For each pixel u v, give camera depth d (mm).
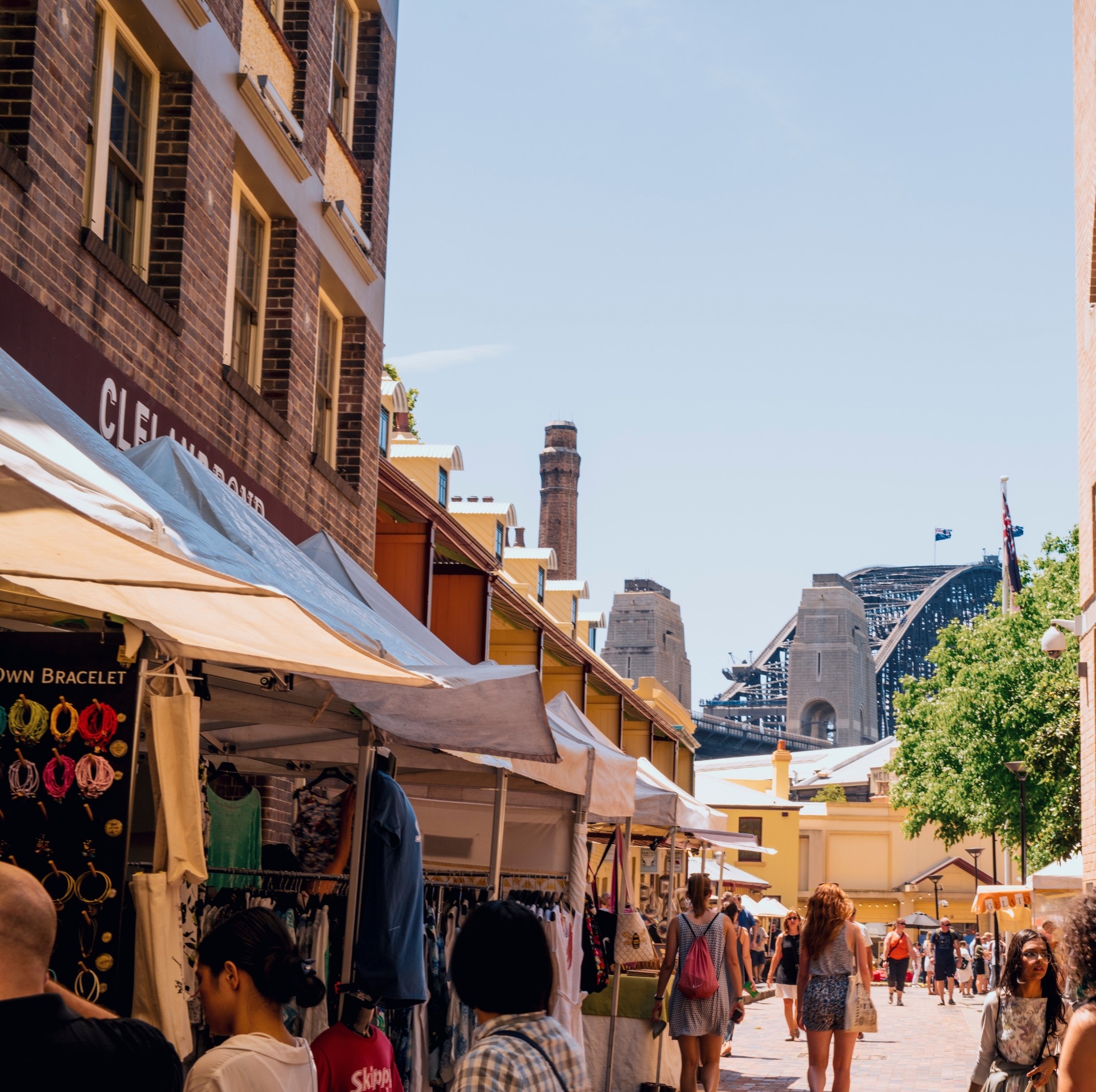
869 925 77250
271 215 13250
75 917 4715
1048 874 21609
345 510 14891
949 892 82875
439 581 21609
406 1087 7152
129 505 3834
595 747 9781
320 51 14102
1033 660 39500
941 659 47375
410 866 6426
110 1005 4645
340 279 14641
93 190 9789
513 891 8961
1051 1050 6258
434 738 6957
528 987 3455
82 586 5031
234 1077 3666
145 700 5113
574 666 29734
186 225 10727
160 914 4844
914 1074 16859
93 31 9344
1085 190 21188
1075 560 40062
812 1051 10086
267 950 3910
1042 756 38406
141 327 9984
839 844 84500
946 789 43656
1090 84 20750
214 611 5156
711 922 11086
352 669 5664
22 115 8352
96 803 4793
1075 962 4172
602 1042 11922
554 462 113375
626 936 11953
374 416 15883
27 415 4090
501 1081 3270
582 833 9828
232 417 11781
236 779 7504
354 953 6254
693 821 14930
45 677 4895
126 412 9594
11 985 2805
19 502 3936
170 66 10805
